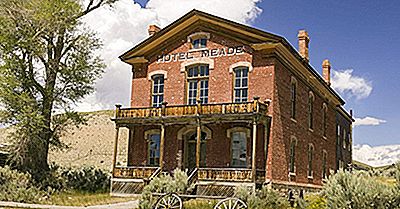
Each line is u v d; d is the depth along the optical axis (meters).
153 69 31.27
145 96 31.22
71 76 32.88
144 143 30.66
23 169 31.17
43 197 26.16
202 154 28.81
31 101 31.02
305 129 32.47
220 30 29.12
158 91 30.97
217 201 22.19
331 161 39.56
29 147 31.55
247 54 28.02
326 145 38.12
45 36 32.47
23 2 30.95
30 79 31.77
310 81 33.97
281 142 27.69
